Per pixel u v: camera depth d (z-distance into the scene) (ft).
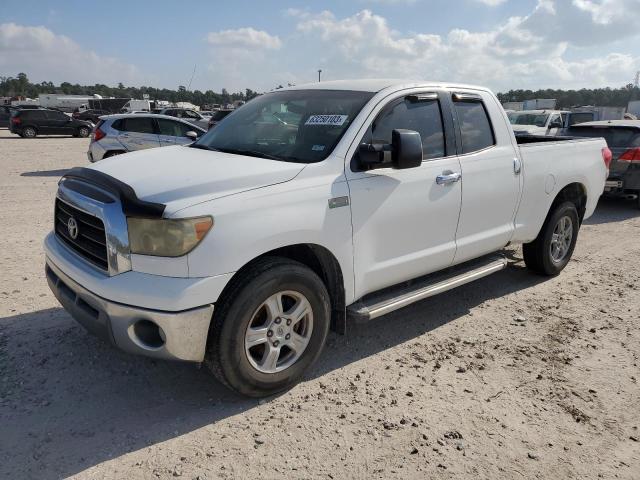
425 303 17.16
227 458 9.53
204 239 9.76
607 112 126.31
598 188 20.49
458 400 11.57
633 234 27.43
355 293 12.54
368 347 13.97
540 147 17.52
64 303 11.56
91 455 9.50
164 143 44.37
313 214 11.19
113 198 10.22
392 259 13.23
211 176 10.71
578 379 12.60
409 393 11.74
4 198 32.09
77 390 11.48
